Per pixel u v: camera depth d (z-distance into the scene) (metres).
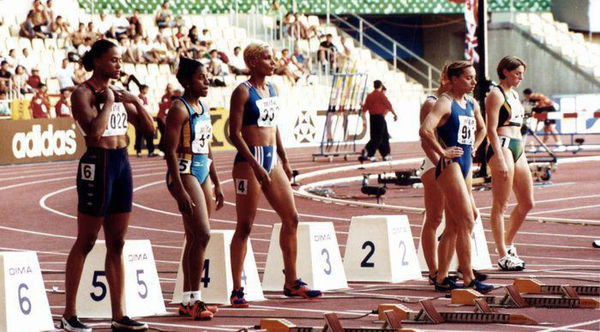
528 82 94.81
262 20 85.31
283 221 18.80
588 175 48.25
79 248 15.72
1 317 15.69
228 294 18.72
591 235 27.41
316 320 16.50
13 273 15.88
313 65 84.88
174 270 23.56
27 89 63.28
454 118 18.59
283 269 20.27
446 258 19.34
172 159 16.95
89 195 15.48
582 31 98.56
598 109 73.38
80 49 69.06
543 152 62.75
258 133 18.28
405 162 60.16
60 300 19.58
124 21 75.69
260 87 18.42
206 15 82.62
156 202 39.44
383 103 58.84
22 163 58.56
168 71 73.25
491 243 27.00
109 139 15.56
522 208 22.31
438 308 17.11
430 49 102.12
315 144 77.31
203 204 17.19
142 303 17.77
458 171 18.58
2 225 33.88
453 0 92.38
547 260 23.42
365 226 21.30
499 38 95.56
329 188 45.25
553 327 15.02
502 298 17.23
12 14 70.31
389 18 101.44
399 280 21.11
